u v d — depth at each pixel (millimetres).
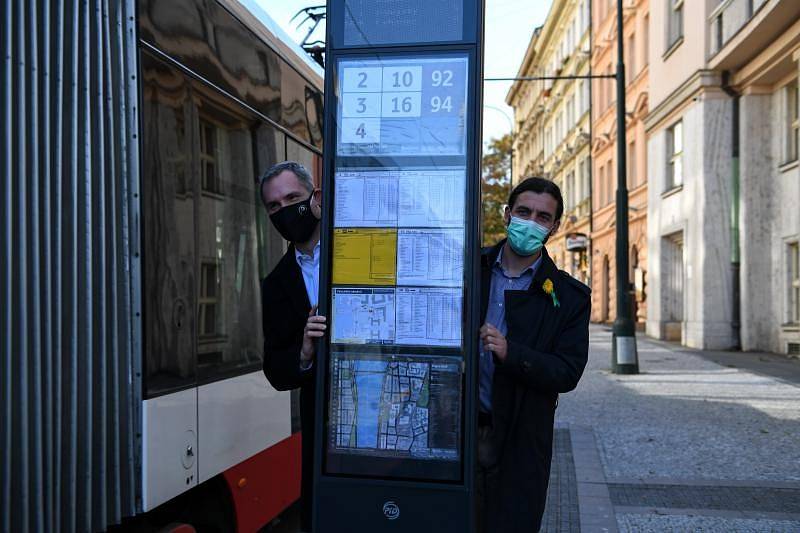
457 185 2992
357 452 3018
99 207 2756
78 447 2641
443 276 2986
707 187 19328
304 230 3344
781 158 17969
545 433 3029
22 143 2432
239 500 3973
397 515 2969
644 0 27281
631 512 5770
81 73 2697
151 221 3084
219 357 3717
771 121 18594
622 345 14680
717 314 19344
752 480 6695
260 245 4312
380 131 3045
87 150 2697
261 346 4270
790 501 6047
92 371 2701
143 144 3029
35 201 2475
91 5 2768
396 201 3025
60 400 2555
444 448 2967
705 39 19250
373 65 3059
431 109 3020
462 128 2996
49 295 2514
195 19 3545
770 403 10742
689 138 20516
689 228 20594
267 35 4504
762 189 18641
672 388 12484
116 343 2836
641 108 27844
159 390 3105
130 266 2934
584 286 3125
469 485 2920
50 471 2510
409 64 3041
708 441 8312
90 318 2688
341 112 3066
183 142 3385
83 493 2666
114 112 2869
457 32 3018
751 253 18656
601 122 35312
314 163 5375
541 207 3062
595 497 6172
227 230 3859
